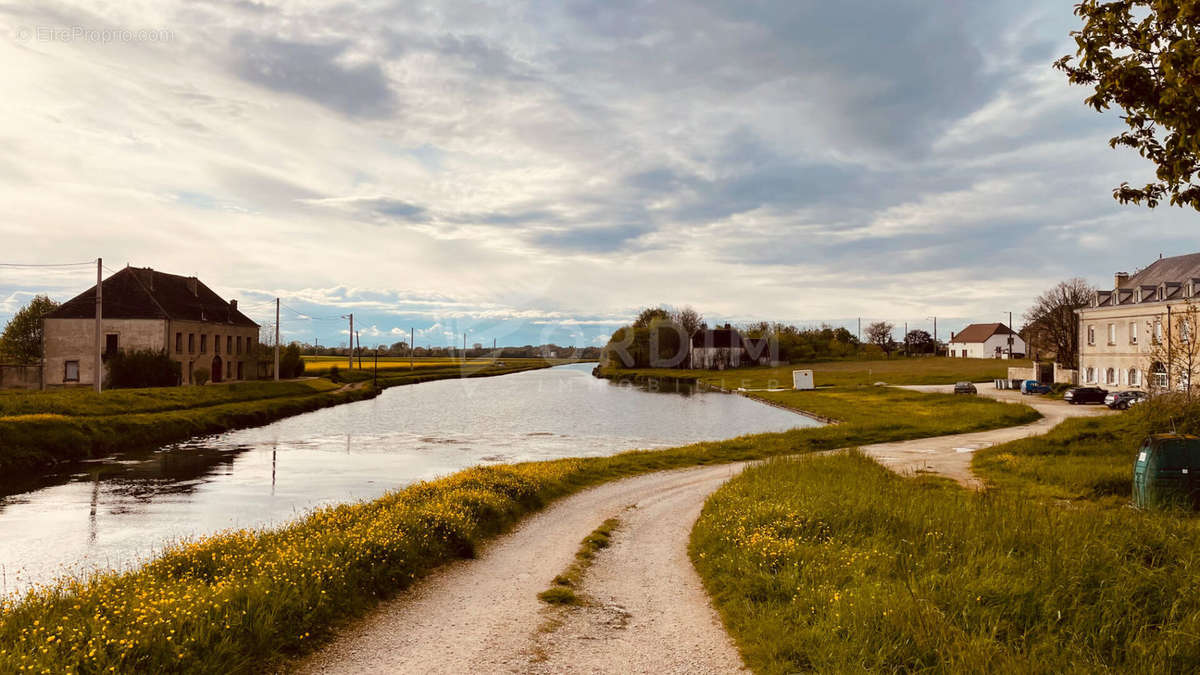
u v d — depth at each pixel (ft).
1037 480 67.36
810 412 174.19
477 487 59.41
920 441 108.99
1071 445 87.15
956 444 103.71
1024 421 131.85
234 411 153.99
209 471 91.40
